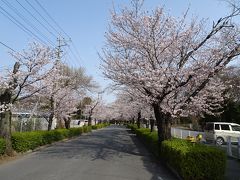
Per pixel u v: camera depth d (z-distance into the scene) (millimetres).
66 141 25891
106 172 10344
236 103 32406
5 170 10500
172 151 10742
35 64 15039
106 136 34531
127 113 46344
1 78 14164
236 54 12398
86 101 52188
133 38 13469
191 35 13188
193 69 12688
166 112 14133
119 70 13883
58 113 27031
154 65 13461
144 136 23328
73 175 9570
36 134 18203
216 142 22734
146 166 12133
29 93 16406
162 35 13375
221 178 8914
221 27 12695
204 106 14758
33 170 10508
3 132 13906
